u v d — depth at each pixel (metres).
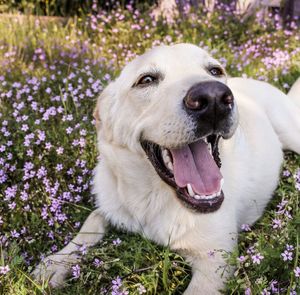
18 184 0.73
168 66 0.57
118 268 0.58
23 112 0.87
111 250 0.61
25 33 1.28
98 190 0.69
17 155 0.77
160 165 0.57
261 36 1.27
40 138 0.76
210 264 0.59
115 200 0.66
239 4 1.44
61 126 0.83
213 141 0.57
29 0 1.57
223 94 0.49
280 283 0.52
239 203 0.66
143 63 0.59
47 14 1.56
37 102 0.91
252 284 0.51
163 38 1.26
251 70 1.08
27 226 0.66
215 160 0.58
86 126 0.84
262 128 0.75
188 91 0.50
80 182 0.72
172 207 0.61
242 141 0.69
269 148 0.74
